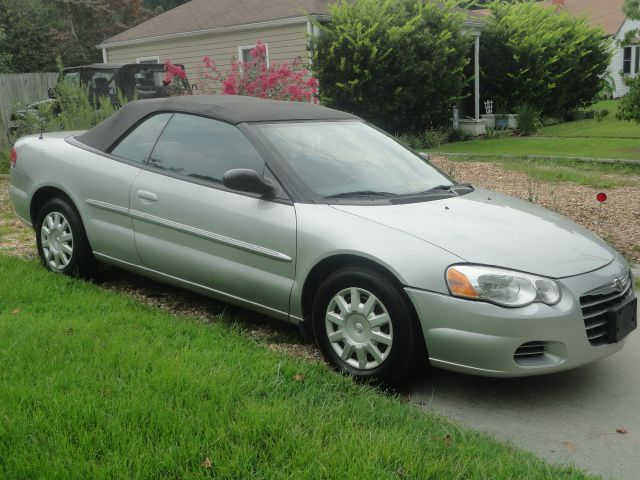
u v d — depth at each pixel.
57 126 11.88
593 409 3.88
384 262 3.84
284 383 3.65
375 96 16.06
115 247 5.25
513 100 20.89
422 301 3.75
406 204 4.37
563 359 3.75
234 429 3.04
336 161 4.73
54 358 3.73
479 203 4.61
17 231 7.64
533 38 20.12
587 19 22.77
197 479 2.71
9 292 5.01
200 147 4.90
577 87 22.30
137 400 3.22
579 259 4.00
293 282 4.27
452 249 3.83
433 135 17.31
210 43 20.88
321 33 17.27
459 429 3.38
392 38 15.76
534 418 3.75
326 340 4.18
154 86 16.16
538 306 3.68
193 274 4.80
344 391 3.76
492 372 3.70
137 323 4.50
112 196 5.20
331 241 4.05
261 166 4.55
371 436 3.06
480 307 3.66
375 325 3.92
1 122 13.06
